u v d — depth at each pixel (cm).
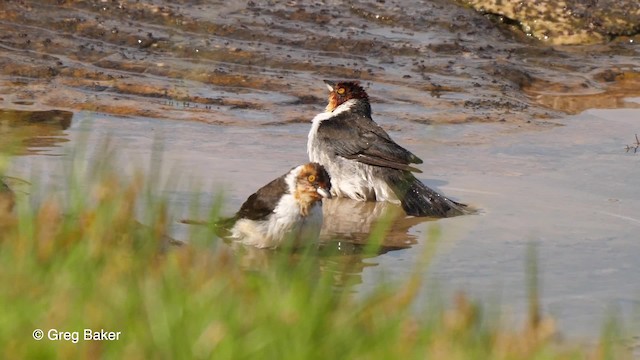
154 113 1825
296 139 1753
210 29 2245
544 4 2566
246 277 907
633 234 1362
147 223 1002
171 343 756
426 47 2323
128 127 1728
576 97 2197
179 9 2302
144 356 745
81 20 2203
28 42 2098
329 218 1417
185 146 1644
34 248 878
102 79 1972
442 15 2492
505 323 1002
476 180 1595
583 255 1271
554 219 1413
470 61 2298
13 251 870
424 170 1638
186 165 1530
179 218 1223
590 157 1750
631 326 1046
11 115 1727
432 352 782
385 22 2417
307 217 1220
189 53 2145
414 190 1468
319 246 1264
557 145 1820
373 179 1514
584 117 2039
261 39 2241
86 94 1889
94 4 2270
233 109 1894
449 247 1282
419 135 1834
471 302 973
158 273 861
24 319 770
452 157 1720
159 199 1098
